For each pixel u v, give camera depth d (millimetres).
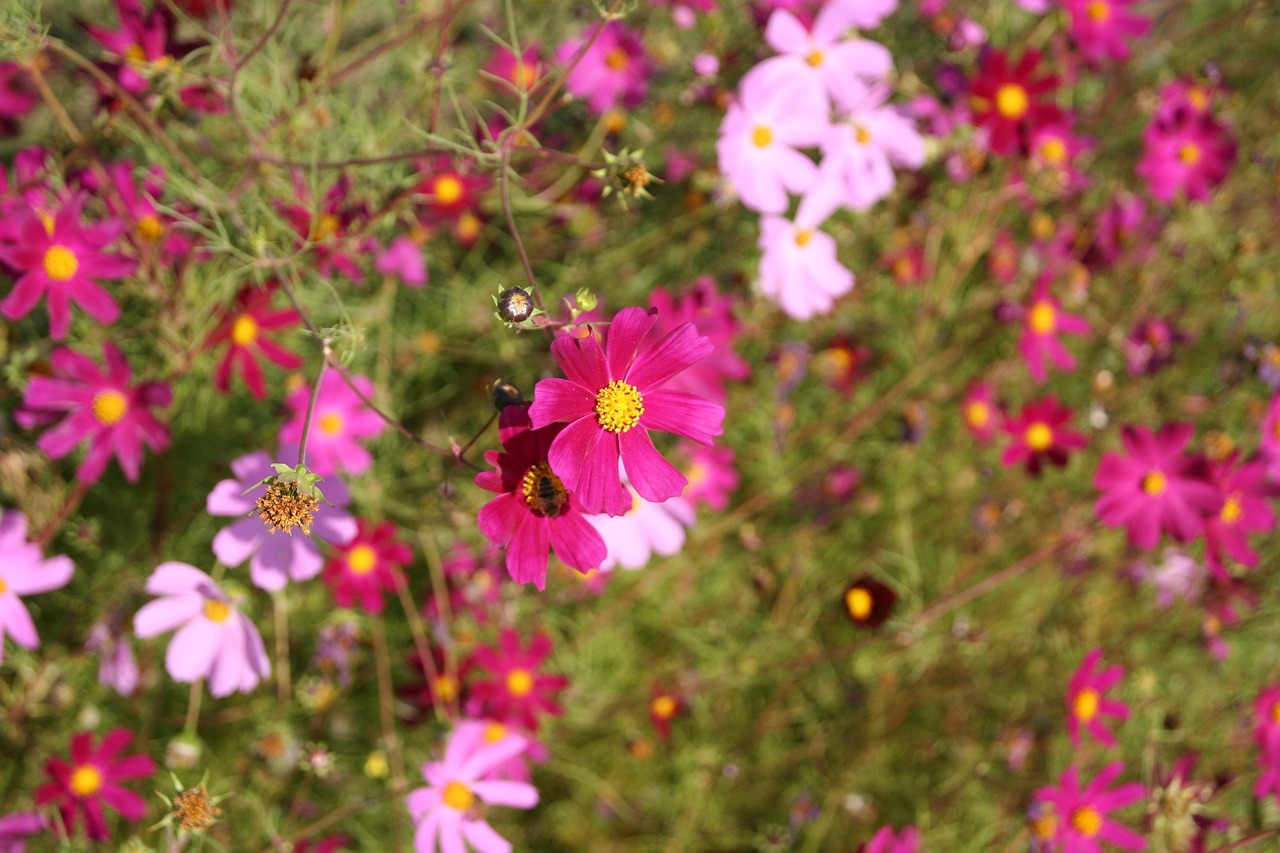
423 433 1316
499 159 1054
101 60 1151
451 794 1124
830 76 1256
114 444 1123
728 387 1384
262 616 1262
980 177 1411
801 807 1323
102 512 1270
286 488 948
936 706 1398
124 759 1126
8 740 1211
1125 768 1352
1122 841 1212
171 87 1101
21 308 1079
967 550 1430
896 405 1436
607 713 1321
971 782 1347
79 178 1168
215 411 1279
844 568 1418
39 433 1212
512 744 1143
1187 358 1516
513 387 963
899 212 1411
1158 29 1513
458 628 1256
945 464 1452
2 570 1101
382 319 1290
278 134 1188
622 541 1126
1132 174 1521
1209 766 1362
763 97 1230
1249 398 1470
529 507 956
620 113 1319
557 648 1311
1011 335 1463
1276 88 1543
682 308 1253
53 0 1277
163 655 1238
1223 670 1423
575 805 1343
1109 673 1232
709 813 1355
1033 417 1324
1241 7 1562
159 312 1184
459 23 1289
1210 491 1248
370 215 1204
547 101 1046
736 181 1220
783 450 1392
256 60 1209
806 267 1272
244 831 1236
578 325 951
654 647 1384
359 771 1267
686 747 1355
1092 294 1502
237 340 1166
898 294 1456
